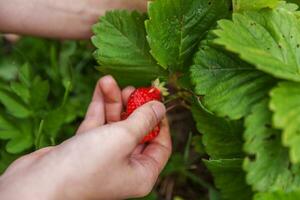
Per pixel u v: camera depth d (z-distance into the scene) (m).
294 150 0.35
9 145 0.55
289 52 0.42
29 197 0.40
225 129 0.46
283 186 0.38
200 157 0.62
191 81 0.44
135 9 0.53
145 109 0.44
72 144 0.42
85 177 0.41
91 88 0.64
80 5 0.54
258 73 0.42
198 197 0.62
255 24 0.42
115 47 0.49
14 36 0.71
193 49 0.48
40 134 0.54
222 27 0.41
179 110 0.66
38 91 0.57
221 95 0.42
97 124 0.50
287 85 0.37
